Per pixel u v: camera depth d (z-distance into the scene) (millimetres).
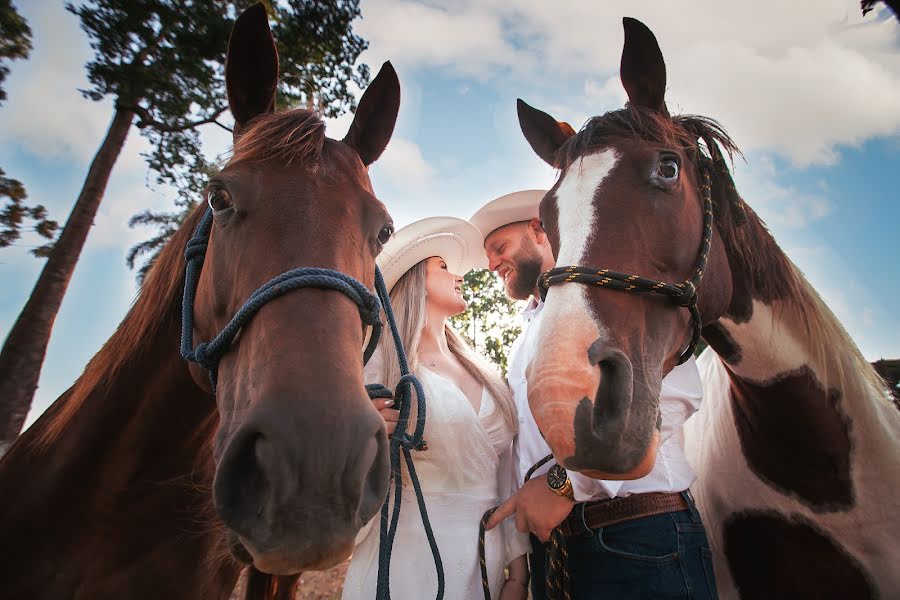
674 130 1542
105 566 1362
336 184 1188
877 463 1629
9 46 7188
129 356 1383
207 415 1453
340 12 8789
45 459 1379
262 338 950
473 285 8031
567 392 1125
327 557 798
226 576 1669
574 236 1339
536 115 1985
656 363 1287
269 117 1279
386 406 1591
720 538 1965
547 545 1667
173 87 7609
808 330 1630
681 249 1404
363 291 1062
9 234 7672
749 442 1841
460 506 1634
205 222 1316
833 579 1706
